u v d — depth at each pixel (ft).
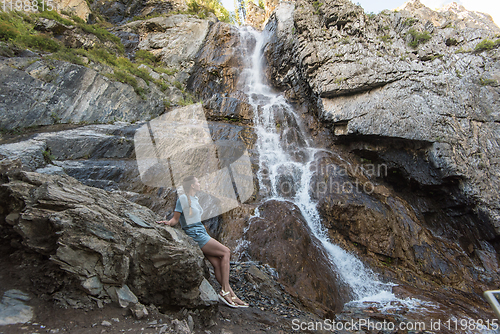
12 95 27.73
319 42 41.42
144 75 44.32
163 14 66.03
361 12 41.27
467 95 33.17
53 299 7.58
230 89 55.57
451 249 27.45
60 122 30.45
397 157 35.22
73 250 7.88
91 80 34.47
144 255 9.11
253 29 69.97
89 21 61.67
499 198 28.86
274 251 21.72
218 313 11.01
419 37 38.50
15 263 8.23
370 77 36.37
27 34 37.63
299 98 47.37
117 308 8.14
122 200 10.68
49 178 9.59
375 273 23.98
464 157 30.81
